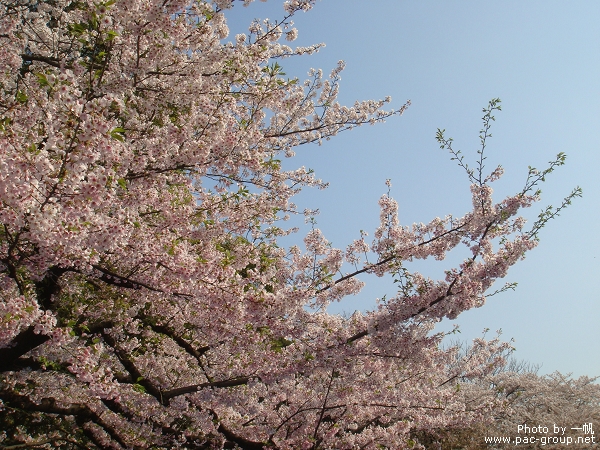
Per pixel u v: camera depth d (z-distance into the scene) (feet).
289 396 31.09
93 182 13.88
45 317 15.26
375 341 20.84
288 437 30.94
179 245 19.47
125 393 26.20
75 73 20.21
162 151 19.57
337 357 21.56
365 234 24.49
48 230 13.85
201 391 24.29
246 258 26.11
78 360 16.94
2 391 23.71
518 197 19.72
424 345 21.30
